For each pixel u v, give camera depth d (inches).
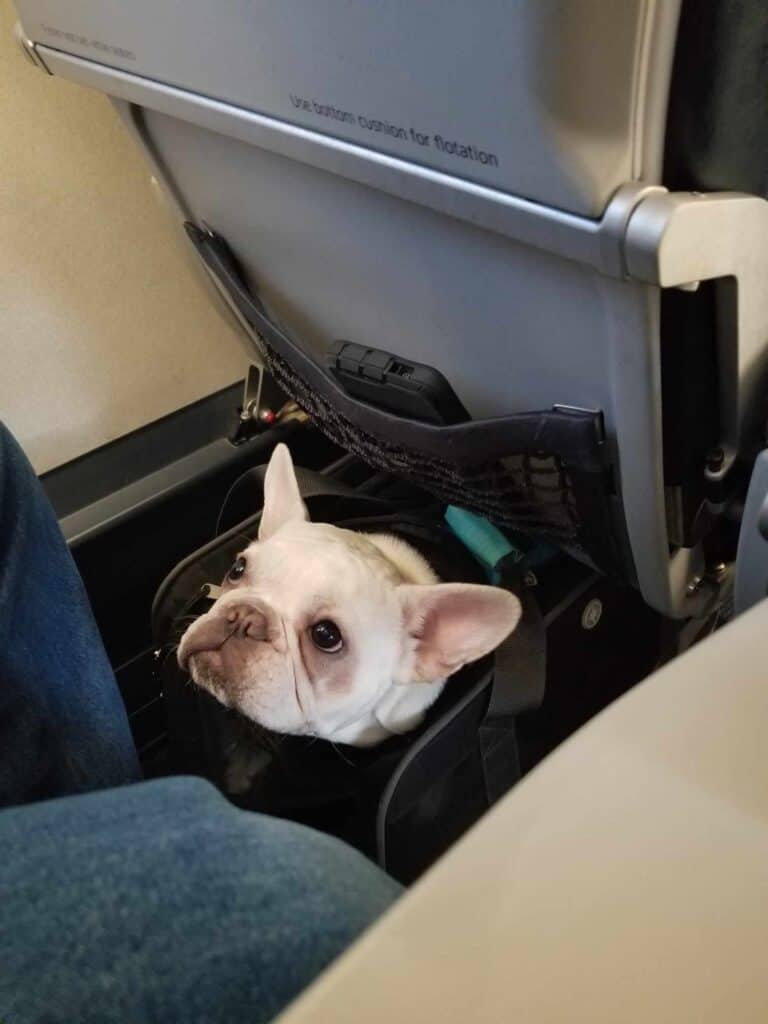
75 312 42.8
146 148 32.3
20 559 22.3
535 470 27.2
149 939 10.9
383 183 21.5
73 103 39.1
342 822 35.3
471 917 11.1
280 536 33.9
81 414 44.9
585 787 13.0
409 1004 10.1
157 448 46.6
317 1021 9.8
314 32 19.9
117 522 41.4
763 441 26.5
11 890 11.3
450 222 22.9
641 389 22.1
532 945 10.9
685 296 21.3
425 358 29.8
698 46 17.1
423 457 31.3
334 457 49.1
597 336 22.3
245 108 23.8
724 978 10.9
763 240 20.5
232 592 32.5
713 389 24.3
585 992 10.6
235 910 11.3
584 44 15.8
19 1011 10.2
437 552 36.9
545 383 25.7
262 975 10.8
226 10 21.6
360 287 29.3
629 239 17.8
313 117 21.9
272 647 30.5
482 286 24.2
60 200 40.4
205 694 36.0
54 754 23.1
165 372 46.9
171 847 12.0
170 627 37.2
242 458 45.3
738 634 16.0
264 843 12.5
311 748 34.9
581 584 35.3
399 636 32.4
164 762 44.3
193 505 44.3
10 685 22.0
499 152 18.3
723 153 18.7
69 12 26.9
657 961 10.9
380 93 19.6
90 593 41.3
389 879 13.8
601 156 17.2
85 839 12.1
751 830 12.5
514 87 16.9
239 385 50.0
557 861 11.9
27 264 40.5
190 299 46.3
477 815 35.1
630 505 25.8
